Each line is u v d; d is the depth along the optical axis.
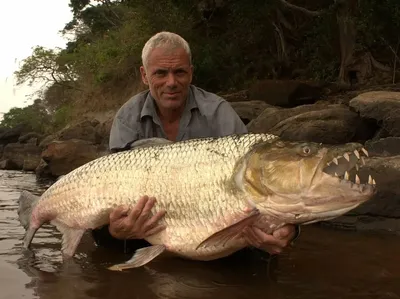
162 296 0.95
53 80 11.03
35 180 4.83
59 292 0.97
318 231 1.70
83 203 1.19
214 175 1.05
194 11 7.53
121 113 1.48
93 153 5.21
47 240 1.46
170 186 1.09
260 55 7.79
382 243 1.48
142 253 1.12
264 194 1.00
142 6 7.61
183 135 1.44
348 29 6.08
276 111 3.68
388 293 0.98
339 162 0.98
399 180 1.78
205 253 1.09
